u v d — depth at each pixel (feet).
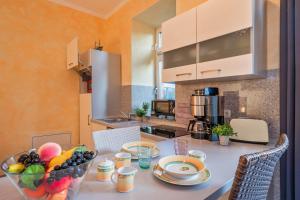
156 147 4.05
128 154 3.22
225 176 2.72
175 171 2.65
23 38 8.82
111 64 9.77
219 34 4.73
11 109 8.54
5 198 2.14
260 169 2.21
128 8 9.55
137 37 9.57
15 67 8.63
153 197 2.15
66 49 10.03
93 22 10.93
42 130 9.30
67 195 1.95
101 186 2.41
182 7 6.81
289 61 4.18
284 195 4.25
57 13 9.73
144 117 8.75
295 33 4.09
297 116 4.03
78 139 10.42
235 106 5.44
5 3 8.39
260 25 4.52
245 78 5.09
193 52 5.52
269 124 4.79
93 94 9.14
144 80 9.84
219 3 4.74
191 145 4.54
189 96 6.72
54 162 2.01
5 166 1.92
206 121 5.35
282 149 2.47
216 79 5.37
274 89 4.72
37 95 9.20
